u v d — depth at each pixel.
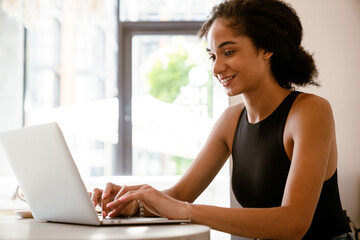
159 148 3.23
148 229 0.87
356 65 2.51
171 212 1.01
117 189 1.29
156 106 3.25
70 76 3.26
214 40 1.30
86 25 3.25
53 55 3.28
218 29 1.29
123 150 3.23
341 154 2.49
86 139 3.22
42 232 0.84
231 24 1.28
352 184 2.47
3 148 1.09
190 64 3.26
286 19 1.33
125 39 3.27
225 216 1.02
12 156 1.07
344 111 2.50
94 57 3.26
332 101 2.51
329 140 1.21
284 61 1.34
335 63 2.51
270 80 1.34
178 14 3.22
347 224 1.31
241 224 1.02
